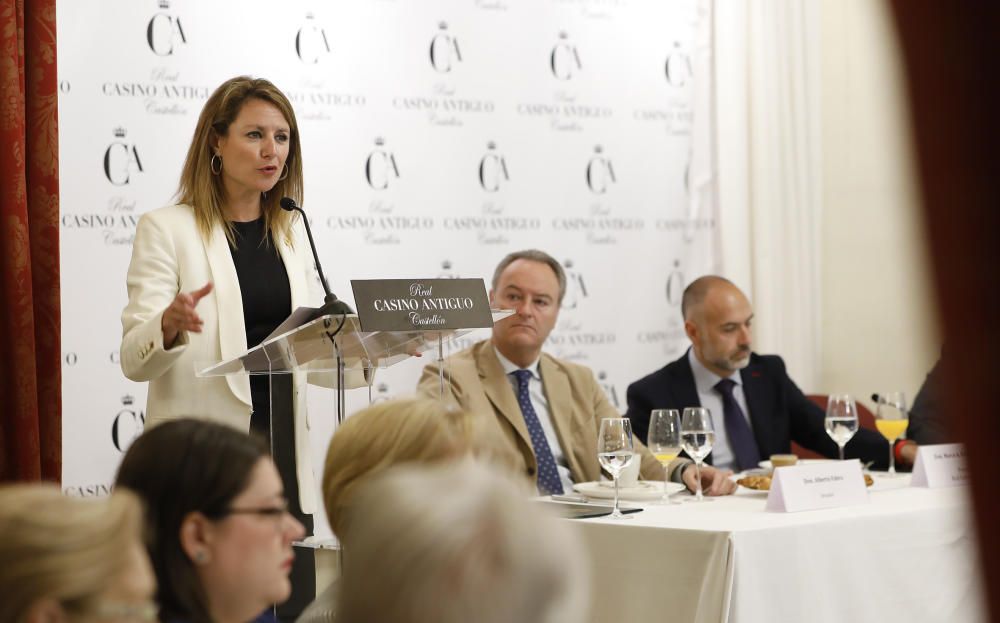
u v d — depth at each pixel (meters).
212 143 4.35
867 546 3.61
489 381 4.98
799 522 3.47
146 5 6.25
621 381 7.79
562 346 7.59
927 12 0.25
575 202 7.61
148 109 6.26
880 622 3.61
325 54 6.77
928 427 5.41
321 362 3.61
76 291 6.06
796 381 8.27
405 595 0.77
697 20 8.05
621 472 3.95
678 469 4.53
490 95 7.30
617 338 7.77
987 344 0.25
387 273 6.97
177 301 3.74
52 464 5.59
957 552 3.84
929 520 3.79
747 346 5.51
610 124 7.74
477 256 7.26
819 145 8.41
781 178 8.27
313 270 4.66
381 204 6.95
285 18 6.64
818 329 8.43
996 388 0.25
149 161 6.25
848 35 8.21
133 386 6.18
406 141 7.02
